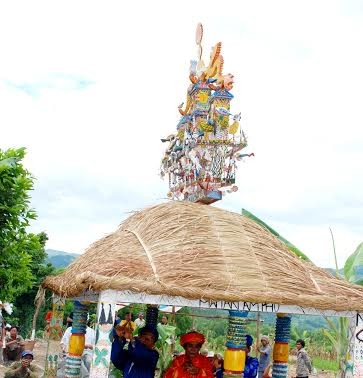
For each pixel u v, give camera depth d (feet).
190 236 22.81
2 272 37.88
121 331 24.76
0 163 36.58
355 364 21.84
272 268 22.09
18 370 32.73
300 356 48.03
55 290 25.25
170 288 19.58
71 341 24.40
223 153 41.78
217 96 42.78
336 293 22.16
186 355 23.49
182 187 44.52
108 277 19.51
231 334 20.95
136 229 24.57
